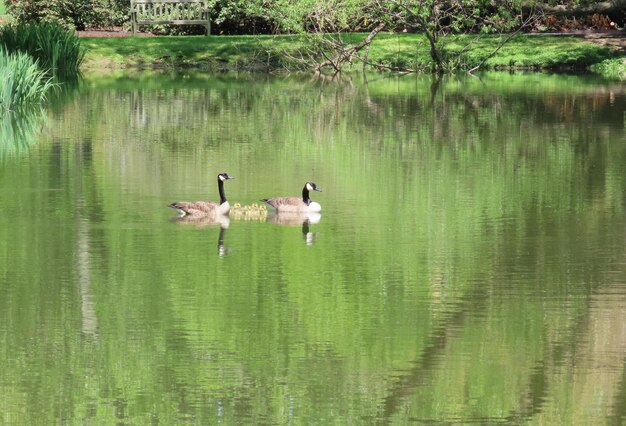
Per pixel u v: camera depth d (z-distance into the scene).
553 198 19.92
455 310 13.51
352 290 14.34
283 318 13.23
